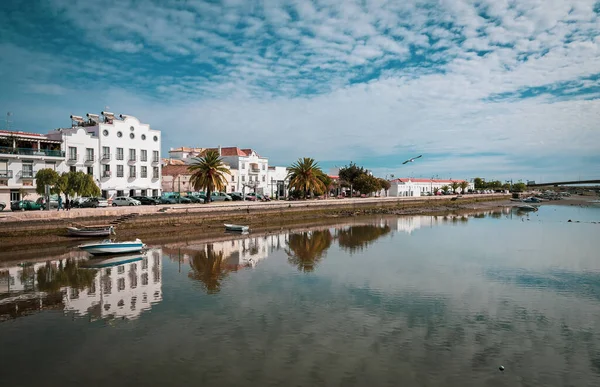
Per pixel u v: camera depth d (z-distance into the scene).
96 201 57.66
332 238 49.25
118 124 73.06
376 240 47.25
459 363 14.83
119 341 16.44
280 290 24.16
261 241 46.31
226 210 62.19
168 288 24.61
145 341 16.44
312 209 82.06
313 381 13.35
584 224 68.00
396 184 160.62
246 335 17.06
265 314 19.78
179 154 110.50
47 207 44.72
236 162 100.88
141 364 14.44
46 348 15.78
